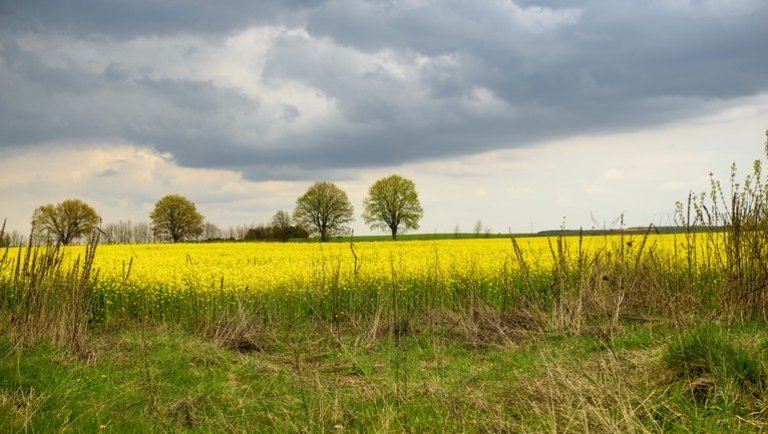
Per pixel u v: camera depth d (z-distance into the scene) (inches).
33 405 251.0
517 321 439.8
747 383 205.8
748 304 348.2
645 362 248.5
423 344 405.4
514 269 610.5
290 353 388.2
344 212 2242.9
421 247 1129.4
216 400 275.0
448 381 284.0
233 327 437.4
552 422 194.7
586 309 422.6
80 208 1889.8
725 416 190.9
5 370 294.2
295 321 478.9
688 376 217.5
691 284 413.4
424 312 488.7
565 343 354.0
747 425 185.9
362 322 462.0
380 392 270.1
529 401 228.4
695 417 192.2
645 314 415.2
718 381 209.9
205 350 373.4
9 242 443.8
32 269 396.8
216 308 506.3
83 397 273.3
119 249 1131.9
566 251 566.6
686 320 332.2
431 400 248.8
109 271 655.1
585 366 258.1
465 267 638.5
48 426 231.8
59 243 419.5
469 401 242.4
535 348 359.6
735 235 362.9
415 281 563.2
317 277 537.3
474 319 454.6
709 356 219.8
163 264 787.4
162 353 355.9
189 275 631.8
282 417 246.1
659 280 434.9
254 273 649.6
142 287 551.2
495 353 358.3
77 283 394.0
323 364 358.6
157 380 303.3
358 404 257.6
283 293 545.6
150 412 251.9
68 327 364.8
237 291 546.9
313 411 243.8
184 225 2362.2
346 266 665.0
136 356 343.9
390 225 2373.3
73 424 237.5
